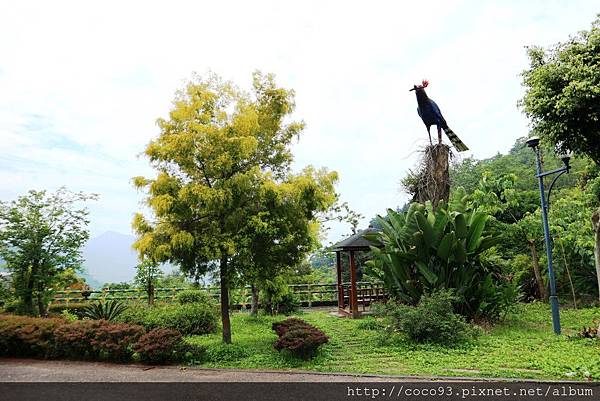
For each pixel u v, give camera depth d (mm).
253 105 8656
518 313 11062
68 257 11750
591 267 14172
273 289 12672
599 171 13922
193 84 8297
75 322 8328
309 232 8586
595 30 8156
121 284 16844
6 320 8438
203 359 7324
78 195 12891
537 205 16781
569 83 7926
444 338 8117
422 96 11219
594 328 8461
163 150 7660
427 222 9656
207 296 13430
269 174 7883
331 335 9773
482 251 10398
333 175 8375
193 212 7805
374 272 11633
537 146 9344
